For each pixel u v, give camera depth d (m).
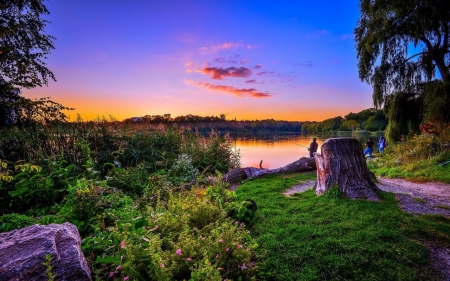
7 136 7.08
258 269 2.79
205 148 10.87
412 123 15.69
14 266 1.77
